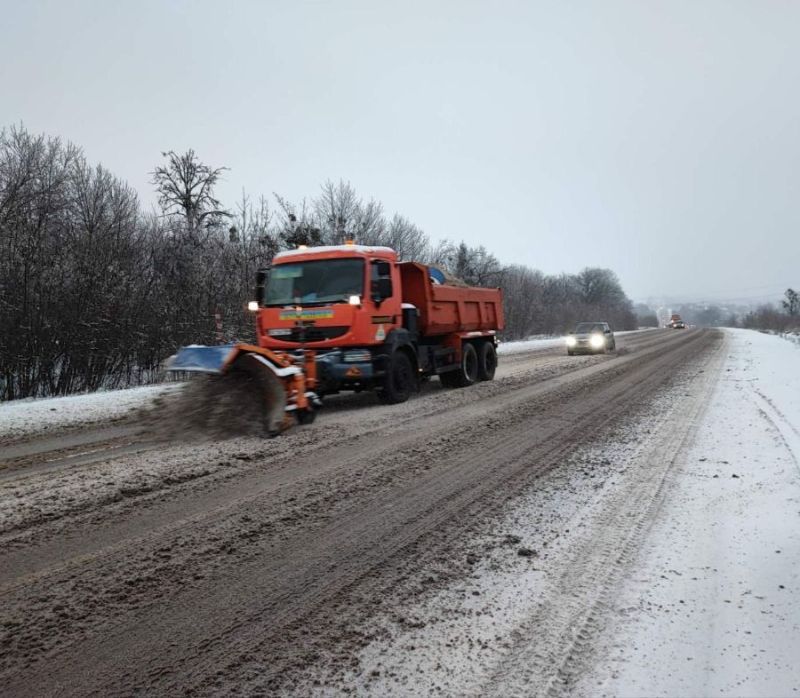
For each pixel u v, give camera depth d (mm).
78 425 9461
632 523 4637
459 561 3996
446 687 2646
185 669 2812
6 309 14016
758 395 11391
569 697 2562
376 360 10234
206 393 8367
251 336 19859
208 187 28031
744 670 2740
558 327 60875
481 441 7621
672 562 3896
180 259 20391
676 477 5875
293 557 4082
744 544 4133
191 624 3213
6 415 10383
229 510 5023
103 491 5586
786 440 7188
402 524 4695
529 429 8391
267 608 3383
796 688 2602
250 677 2746
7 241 14898
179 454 6988
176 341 18422
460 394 12211
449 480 5883
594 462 6543
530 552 4113
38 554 4145
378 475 6059
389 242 33406
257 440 7688
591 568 3846
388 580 3725
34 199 19266
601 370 17391
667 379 14664
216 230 25125
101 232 18781
